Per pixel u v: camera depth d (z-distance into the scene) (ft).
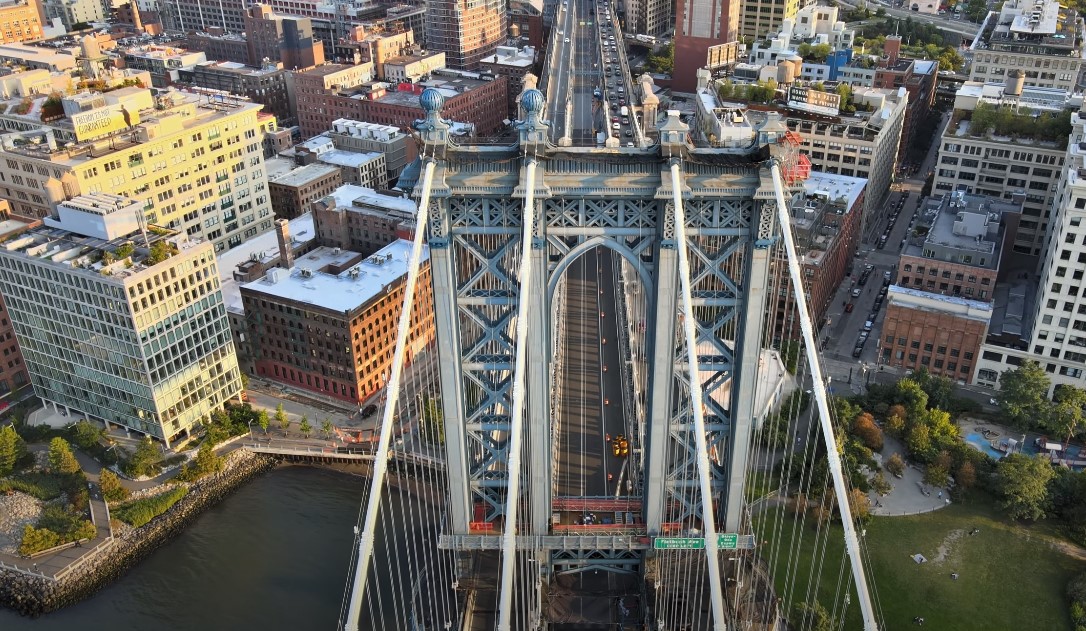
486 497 318.86
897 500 431.43
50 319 491.31
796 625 351.25
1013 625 359.05
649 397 299.58
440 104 269.23
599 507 324.80
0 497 456.45
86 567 416.26
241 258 628.69
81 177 579.48
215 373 512.63
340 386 531.09
